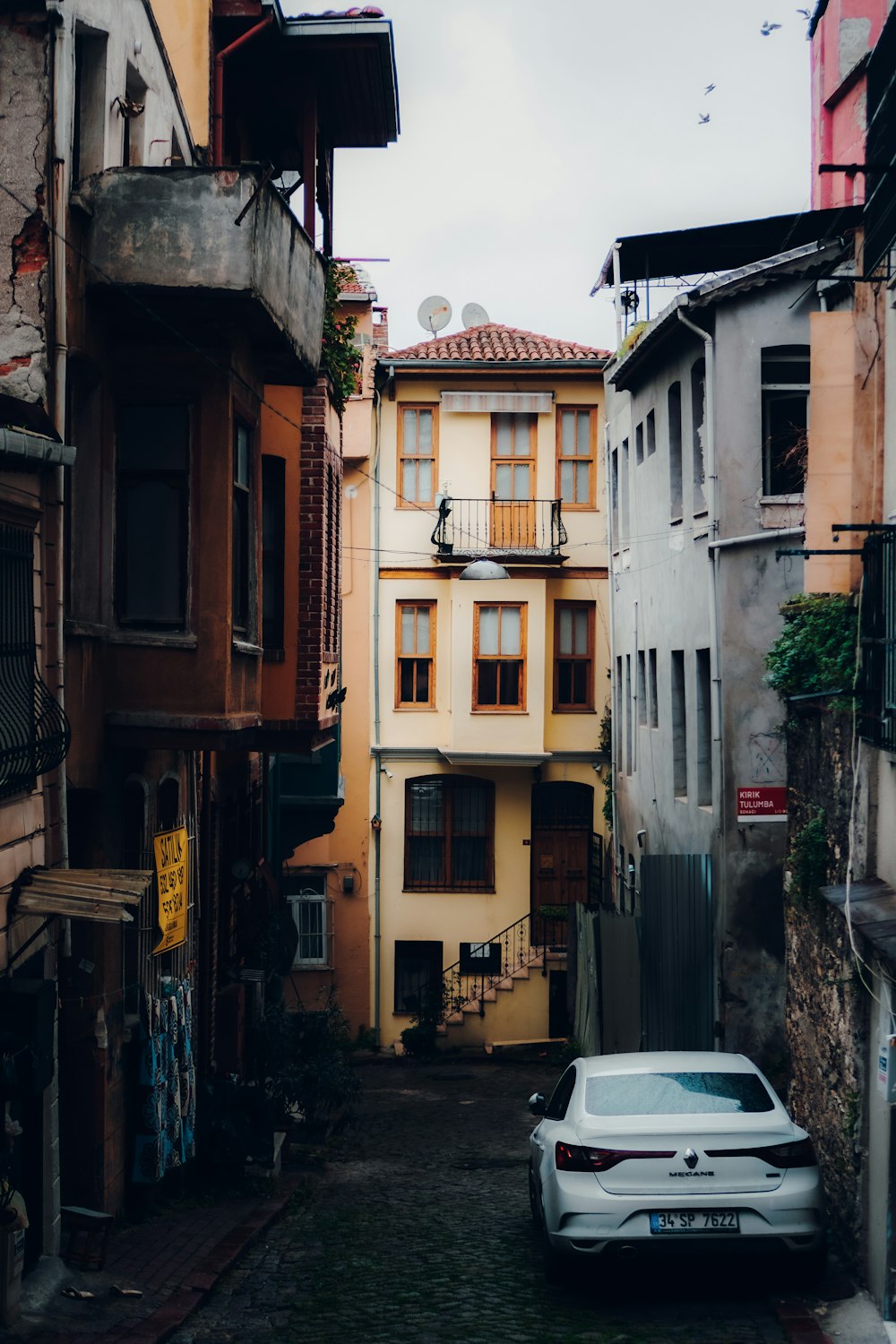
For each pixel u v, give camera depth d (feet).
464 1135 57.88
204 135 45.83
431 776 90.43
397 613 91.20
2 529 26.96
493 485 91.71
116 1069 36.24
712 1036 56.03
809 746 36.19
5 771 26.48
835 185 58.90
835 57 57.93
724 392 55.98
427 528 91.30
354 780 90.38
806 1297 29.55
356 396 89.86
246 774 58.13
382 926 90.17
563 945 89.66
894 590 28.73
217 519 35.37
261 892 58.08
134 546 35.68
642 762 75.36
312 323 41.52
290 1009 88.69
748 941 54.60
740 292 55.77
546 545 91.20
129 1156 37.63
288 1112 53.72
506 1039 87.40
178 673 35.22
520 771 90.53
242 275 33.09
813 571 32.91
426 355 91.81
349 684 90.53
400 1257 35.35
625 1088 31.94
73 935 35.14
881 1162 28.09
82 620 34.42
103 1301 29.01
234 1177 43.52
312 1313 30.09
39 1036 25.14
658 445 69.21
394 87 52.34
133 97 38.09
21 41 31.32
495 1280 32.35
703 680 60.70
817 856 34.65
